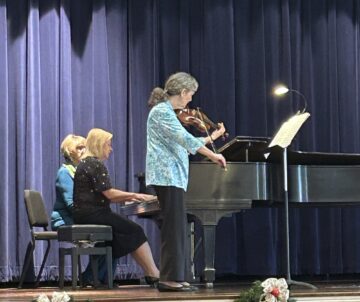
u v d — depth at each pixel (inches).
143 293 220.8
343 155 258.7
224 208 251.6
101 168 265.9
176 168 229.5
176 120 229.3
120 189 346.0
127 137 350.0
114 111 348.8
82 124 344.8
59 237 263.1
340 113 374.0
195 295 207.9
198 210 251.1
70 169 296.5
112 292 233.0
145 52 352.5
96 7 347.9
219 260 351.3
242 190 252.4
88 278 288.7
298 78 369.4
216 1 362.0
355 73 377.4
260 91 363.3
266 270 355.6
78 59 347.3
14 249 331.3
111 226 264.7
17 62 336.8
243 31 366.3
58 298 194.5
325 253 368.5
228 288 250.8
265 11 370.0
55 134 338.6
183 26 358.9
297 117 241.0
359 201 263.1
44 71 340.5
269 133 365.1
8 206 331.6
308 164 272.8
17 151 334.3
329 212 368.2
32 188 331.6
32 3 338.0
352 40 378.0
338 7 378.0
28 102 335.0
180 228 227.9
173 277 226.8
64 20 341.7
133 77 350.9
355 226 370.6
